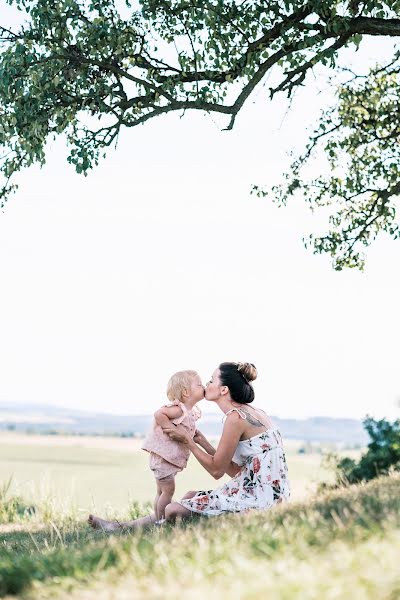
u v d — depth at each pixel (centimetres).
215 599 310
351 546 365
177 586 339
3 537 855
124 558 412
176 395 748
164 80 989
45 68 948
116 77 995
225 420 676
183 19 977
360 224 1395
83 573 397
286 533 411
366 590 298
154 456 753
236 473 712
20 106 952
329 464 1234
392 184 1383
